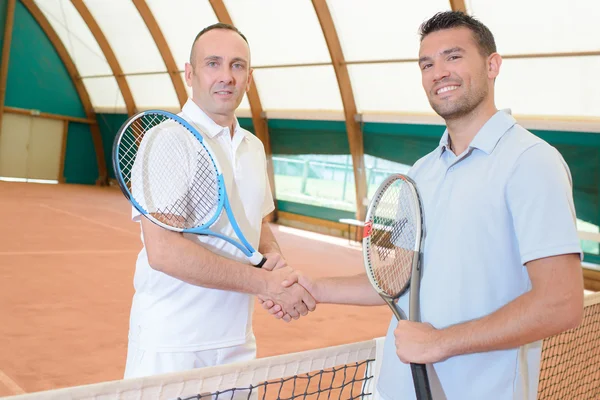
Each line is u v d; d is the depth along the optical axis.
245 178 2.33
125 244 10.22
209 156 2.16
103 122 21.27
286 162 15.68
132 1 15.48
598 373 3.76
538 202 1.55
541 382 3.58
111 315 5.86
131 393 1.45
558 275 1.52
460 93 1.76
